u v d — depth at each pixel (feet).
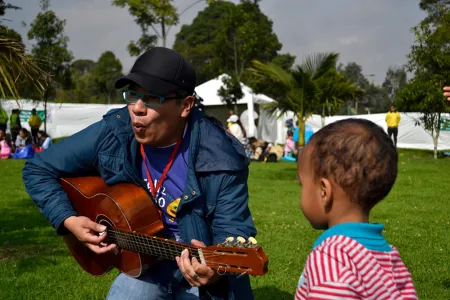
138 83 9.71
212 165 9.87
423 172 51.37
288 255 21.93
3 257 22.31
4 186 44.19
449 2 64.75
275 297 17.29
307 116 52.31
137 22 75.05
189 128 10.34
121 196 10.61
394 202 34.76
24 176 11.35
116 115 10.84
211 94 98.89
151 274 10.79
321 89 51.19
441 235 25.30
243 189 10.14
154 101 9.86
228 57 98.53
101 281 19.20
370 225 6.28
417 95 68.18
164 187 10.44
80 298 17.51
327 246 6.13
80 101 202.90
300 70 50.52
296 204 34.60
